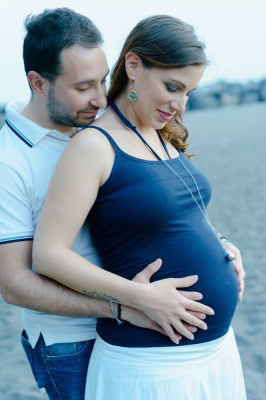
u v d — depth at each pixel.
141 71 1.83
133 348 1.87
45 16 1.87
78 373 2.07
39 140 1.92
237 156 20.70
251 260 6.76
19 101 2.13
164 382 1.85
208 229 2.02
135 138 1.89
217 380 1.96
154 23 1.78
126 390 1.87
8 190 1.87
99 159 1.77
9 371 4.23
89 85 1.87
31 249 1.89
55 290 1.84
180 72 1.77
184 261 1.89
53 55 1.83
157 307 1.80
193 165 2.04
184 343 1.88
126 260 1.88
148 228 1.84
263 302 5.24
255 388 3.76
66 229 1.76
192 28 1.81
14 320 5.38
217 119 66.75
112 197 1.81
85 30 1.85
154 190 1.82
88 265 1.79
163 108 1.84
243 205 10.67
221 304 1.96
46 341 2.03
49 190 1.78
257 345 4.38
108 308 1.85
